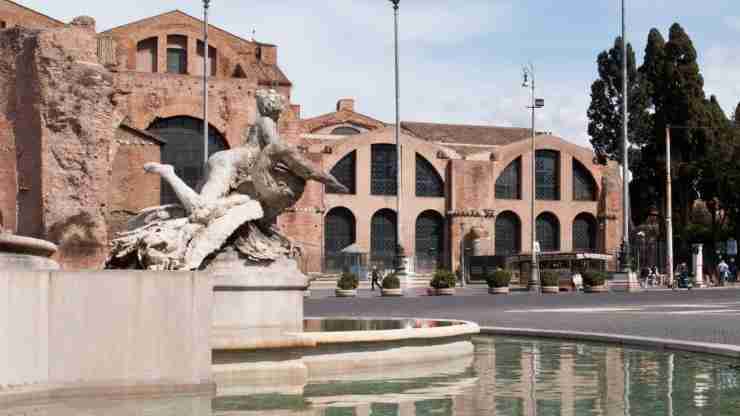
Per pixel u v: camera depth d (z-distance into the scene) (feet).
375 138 269.44
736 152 248.93
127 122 207.51
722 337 51.24
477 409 25.50
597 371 35.45
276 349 31.89
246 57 248.52
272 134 37.52
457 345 40.42
